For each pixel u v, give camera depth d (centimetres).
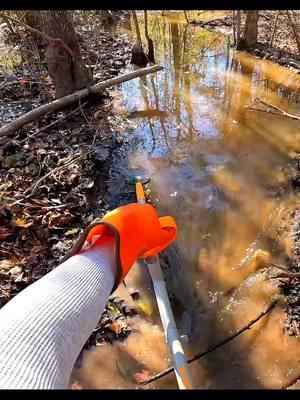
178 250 290
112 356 225
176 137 423
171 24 783
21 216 300
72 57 456
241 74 567
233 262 279
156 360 223
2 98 495
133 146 405
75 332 78
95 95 480
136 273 269
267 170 366
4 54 609
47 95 488
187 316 248
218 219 316
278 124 442
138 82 545
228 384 210
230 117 461
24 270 263
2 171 355
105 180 354
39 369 64
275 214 312
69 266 102
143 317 244
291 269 260
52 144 396
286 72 561
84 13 708
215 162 383
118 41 686
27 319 74
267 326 234
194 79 557
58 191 333
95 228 120
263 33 687
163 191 347
